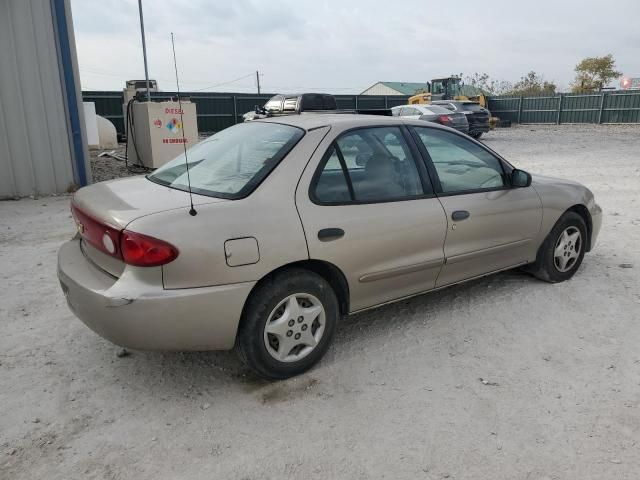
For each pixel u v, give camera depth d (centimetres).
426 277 386
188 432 278
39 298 456
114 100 2605
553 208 461
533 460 257
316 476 246
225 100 3025
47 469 250
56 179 954
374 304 365
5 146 898
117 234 277
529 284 485
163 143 1256
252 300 304
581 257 499
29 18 878
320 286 326
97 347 371
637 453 261
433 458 258
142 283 276
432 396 310
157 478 245
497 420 288
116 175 1212
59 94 927
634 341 378
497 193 421
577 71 5809
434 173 389
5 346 370
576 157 1598
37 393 312
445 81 3175
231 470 250
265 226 300
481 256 416
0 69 873
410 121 395
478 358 355
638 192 989
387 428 281
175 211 286
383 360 352
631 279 498
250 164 331
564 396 310
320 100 2092
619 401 305
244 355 311
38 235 671
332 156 340
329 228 323
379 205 351
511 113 3734
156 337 280
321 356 340
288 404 303
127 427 282
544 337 384
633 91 3164
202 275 282
